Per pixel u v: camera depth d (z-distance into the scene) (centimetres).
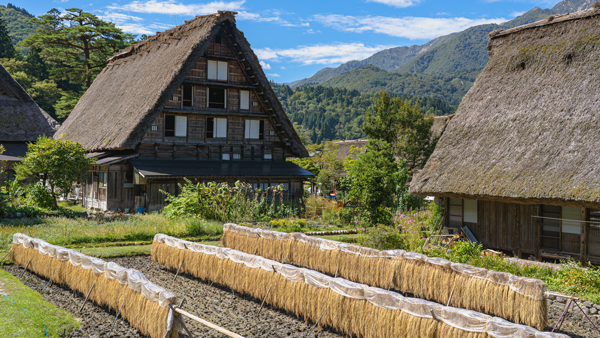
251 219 2039
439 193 1404
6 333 639
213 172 2342
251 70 2678
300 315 821
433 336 639
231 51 2681
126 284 766
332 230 1864
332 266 1096
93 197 2448
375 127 3447
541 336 555
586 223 1259
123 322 766
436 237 1513
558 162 1212
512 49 1650
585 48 1426
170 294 675
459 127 1545
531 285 782
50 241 1340
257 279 898
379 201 1834
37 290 928
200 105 2583
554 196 1152
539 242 1359
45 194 1975
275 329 768
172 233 1578
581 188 1117
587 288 975
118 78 3077
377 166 2992
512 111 1451
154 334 675
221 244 1475
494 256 1203
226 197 2041
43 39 4559
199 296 941
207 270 1022
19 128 3145
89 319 776
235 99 2712
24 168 2053
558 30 1559
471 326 610
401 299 679
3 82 3225
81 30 4544
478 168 1359
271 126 2866
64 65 5375
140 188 2350
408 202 2570
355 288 734
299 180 2789
